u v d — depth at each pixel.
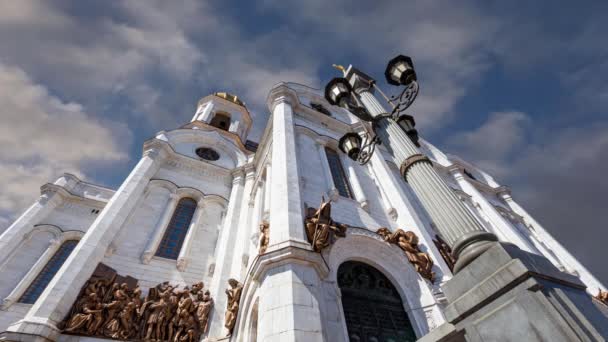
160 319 11.72
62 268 12.05
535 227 26.89
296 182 12.17
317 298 7.90
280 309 7.39
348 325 9.05
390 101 8.18
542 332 3.61
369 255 11.51
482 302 4.29
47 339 9.71
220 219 19.27
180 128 25.11
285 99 19.58
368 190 16.17
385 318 9.95
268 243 10.22
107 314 11.33
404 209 14.31
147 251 15.00
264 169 18.91
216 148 25.86
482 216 24.52
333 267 9.93
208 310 12.85
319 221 10.38
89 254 12.99
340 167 17.41
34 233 19.38
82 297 11.62
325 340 7.14
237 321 11.07
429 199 6.03
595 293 19.36
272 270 8.48
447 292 4.93
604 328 3.64
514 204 30.22
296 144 16.33
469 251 4.78
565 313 3.63
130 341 10.88
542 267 4.27
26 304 15.99
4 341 9.12
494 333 4.06
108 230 14.46
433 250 12.14
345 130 21.20
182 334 11.74
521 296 3.94
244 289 10.80
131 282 13.25
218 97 35.75
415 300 10.60
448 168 29.88
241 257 15.44
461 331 4.59
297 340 6.61
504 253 4.33
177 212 18.59
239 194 20.59
